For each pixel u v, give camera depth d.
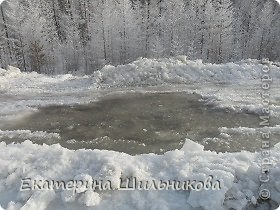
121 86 11.74
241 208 5.10
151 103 10.12
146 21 28.09
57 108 9.98
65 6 30.52
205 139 7.85
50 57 27.88
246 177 5.59
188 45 28.03
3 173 5.95
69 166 5.91
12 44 28.22
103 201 5.30
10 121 9.21
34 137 8.24
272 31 28.03
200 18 28.45
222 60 27.19
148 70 12.27
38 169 5.87
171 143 7.74
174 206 5.17
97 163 5.87
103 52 27.34
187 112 9.42
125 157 6.15
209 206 5.01
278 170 5.51
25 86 12.27
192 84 11.66
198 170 5.70
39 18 27.72
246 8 31.80
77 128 8.66
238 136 7.96
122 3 26.78
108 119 9.10
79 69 27.94
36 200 5.22
